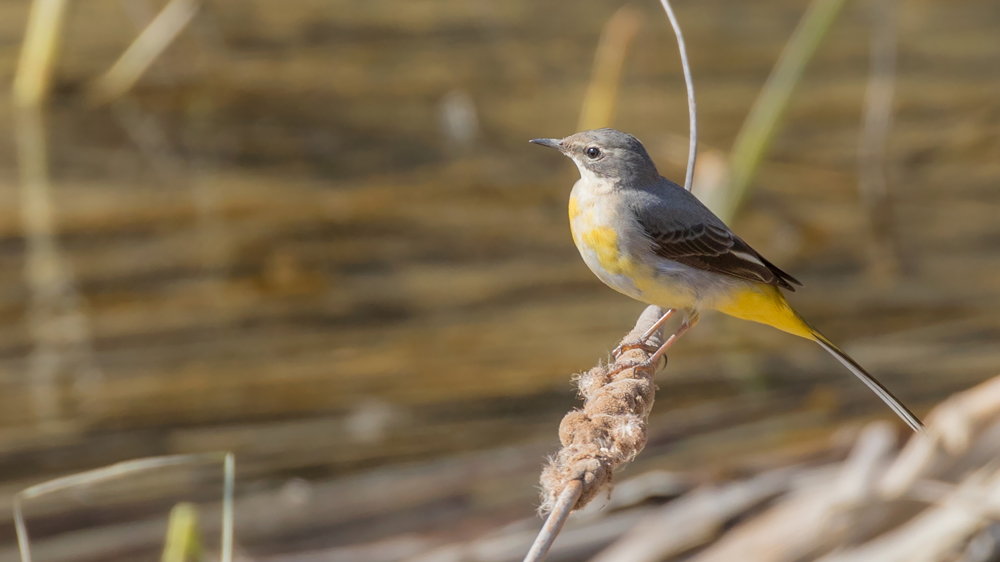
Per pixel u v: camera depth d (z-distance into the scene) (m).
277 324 14.01
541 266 15.43
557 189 17.89
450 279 15.09
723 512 9.59
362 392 12.73
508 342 13.65
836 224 16.91
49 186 17.67
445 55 23.03
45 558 10.36
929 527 8.36
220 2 25.22
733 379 13.28
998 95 20.91
